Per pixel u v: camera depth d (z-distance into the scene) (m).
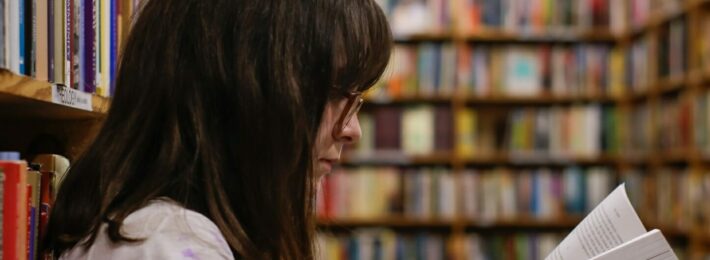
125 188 0.75
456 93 3.95
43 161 0.96
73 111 0.98
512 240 4.00
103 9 1.02
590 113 4.04
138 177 0.76
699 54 3.35
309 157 0.79
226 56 0.76
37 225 0.83
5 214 0.74
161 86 0.76
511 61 4.00
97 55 1.00
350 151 3.97
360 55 0.82
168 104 0.76
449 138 3.99
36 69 0.81
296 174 0.78
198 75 0.76
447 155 3.97
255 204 0.76
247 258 0.73
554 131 4.04
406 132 3.98
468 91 3.98
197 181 0.75
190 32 0.77
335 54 0.79
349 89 0.82
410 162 4.02
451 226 4.16
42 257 0.82
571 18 4.04
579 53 4.04
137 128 0.77
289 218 0.78
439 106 4.02
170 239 0.68
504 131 4.12
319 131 0.83
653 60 3.82
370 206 3.96
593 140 4.03
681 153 3.53
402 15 3.97
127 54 0.80
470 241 3.99
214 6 0.77
